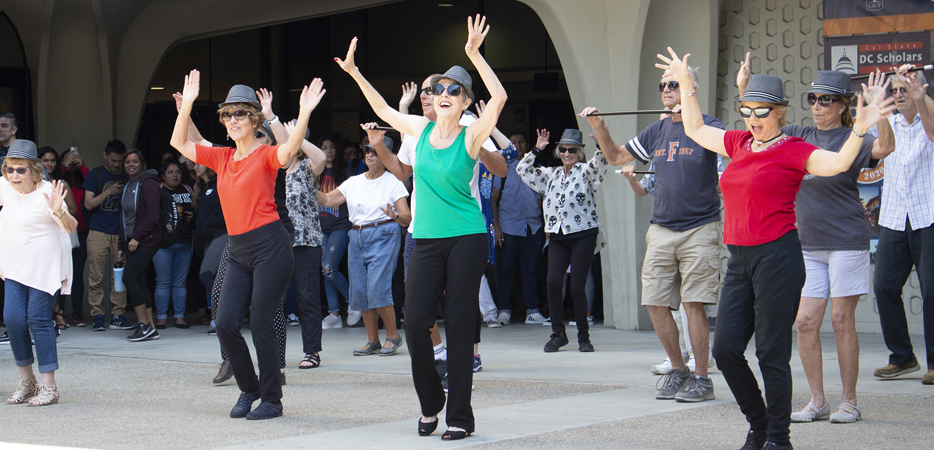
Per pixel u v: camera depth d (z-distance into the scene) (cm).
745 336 363
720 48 903
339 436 412
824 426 421
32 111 1193
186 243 1009
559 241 749
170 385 594
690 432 410
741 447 374
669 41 870
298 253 673
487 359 707
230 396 545
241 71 1333
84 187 1031
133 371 664
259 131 577
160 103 1322
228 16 1178
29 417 477
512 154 560
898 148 556
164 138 1326
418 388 409
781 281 352
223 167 471
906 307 823
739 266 364
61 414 486
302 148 665
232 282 467
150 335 904
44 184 539
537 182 758
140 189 925
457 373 400
